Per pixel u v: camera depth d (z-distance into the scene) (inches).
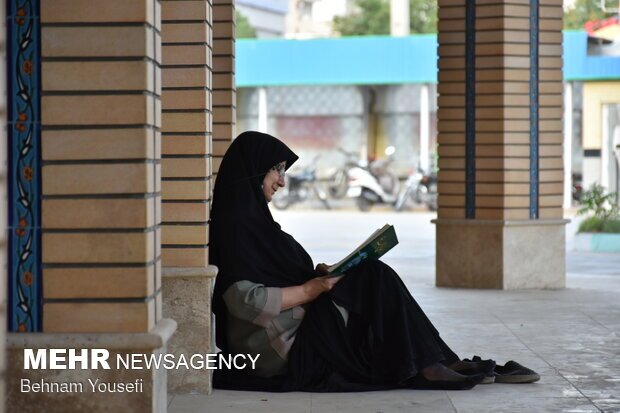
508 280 765.3
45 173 301.0
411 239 1242.6
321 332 410.9
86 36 299.9
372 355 410.6
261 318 408.2
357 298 409.4
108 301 301.9
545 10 757.9
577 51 1683.1
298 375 411.5
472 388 414.6
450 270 780.0
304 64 1817.2
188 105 404.5
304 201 1839.3
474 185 765.3
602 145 1701.5
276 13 3203.7
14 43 303.0
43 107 300.5
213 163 514.3
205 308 406.9
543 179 767.1
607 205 1537.9
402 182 1834.4
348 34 3319.4
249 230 414.3
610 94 1695.4
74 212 301.0
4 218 222.1
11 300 304.2
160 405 317.1
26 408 303.9
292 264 419.5
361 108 1845.5
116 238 301.0
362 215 1691.7
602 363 478.3
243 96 1877.5
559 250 774.5
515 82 751.7
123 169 300.2
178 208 406.0
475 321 608.7
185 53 404.2
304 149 1867.6
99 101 300.2
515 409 382.9
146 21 299.6
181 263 406.9
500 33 746.8
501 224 757.3
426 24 3196.4
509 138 753.6
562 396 406.3
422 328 410.6
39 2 301.9
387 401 393.4
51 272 301.9
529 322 605.0
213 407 385.4
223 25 514.3
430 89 1815.9
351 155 1852.9
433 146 1823.3
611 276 869.2
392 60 1792.6
